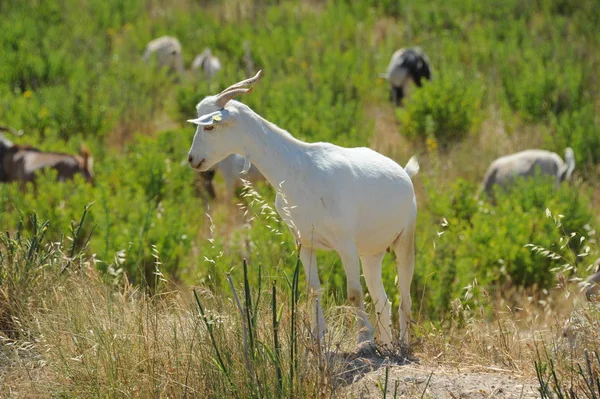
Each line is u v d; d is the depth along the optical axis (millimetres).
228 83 58906
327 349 19281
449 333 23688
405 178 23188
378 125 60625
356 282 21312
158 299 22531
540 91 59844
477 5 89375
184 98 57906
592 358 18469
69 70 64750
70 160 43500
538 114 59625
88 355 18469
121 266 30984
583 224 38219
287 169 21125
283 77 64562
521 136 55844
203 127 20891
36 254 23062
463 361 20797
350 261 21312
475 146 55375
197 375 17734
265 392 16562
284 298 19875
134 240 32875
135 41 79375
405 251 23984
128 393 17406
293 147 21359
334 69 65438
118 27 85375
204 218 41812
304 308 19078
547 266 35875
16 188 40250
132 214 35062
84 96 55406
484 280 33219
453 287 31703
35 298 21844
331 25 84562
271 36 80312
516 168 46000
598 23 82688
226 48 79812
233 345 17828
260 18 87750
